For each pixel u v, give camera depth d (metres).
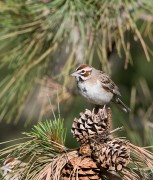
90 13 9.95
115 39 10.16
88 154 7.50
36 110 16.17
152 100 15.34
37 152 7.63
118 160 7.12
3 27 10.06
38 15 10.09
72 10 9.93
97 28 9.82
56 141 7.75
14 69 10.45
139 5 10.16
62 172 7.48
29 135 7.69
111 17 9.90
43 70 10.88
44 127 7.80
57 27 10.27
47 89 11.38
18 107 11.55
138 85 15.67
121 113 13.25
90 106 14.33
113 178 7.40
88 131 7.54
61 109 12.40
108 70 10.74
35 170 7.48
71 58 10.25
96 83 11.78
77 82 11.74
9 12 10.01
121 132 12.55
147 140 11.18
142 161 7.41
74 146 14.62
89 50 10.13
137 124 13.06
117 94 12.39
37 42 10.27
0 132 18.53
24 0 9.92
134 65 16.11
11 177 7.39
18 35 10.24
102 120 7.54
